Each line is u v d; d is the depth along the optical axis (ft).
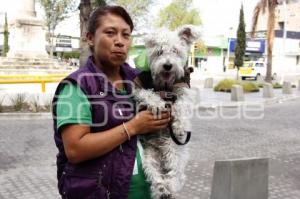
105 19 7.77
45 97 50.70
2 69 85.05
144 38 8.64
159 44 8.32
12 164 26.45
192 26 8.77
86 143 7.03
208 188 22.16
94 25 7.86
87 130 7.19
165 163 8.18
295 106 64.34
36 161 27.22
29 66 88.74
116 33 7.77
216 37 199.82
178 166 8.20
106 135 7.18
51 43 165.89
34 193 21.11
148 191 7.99
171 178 8.08
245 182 15.26
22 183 22.68
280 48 208.44
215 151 31.09
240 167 15.14
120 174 7.36
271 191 22.18
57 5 150.30
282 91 84.79
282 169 26.66
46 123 41.75
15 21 90.53
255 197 15.56
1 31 203.31
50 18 152.97
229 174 15.03
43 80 54.34
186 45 8.68
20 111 45.98
